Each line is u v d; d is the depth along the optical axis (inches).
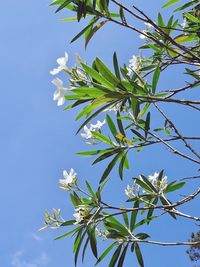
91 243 51.6
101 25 44.7
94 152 51.0
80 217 51.8
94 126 53.6
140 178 55.4
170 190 55.1
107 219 53.2
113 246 52.7
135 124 48.6
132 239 52.4
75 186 53.3
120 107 47.8
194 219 47.9
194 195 47.8
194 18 51.3
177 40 51.5
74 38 45.1
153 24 41.4
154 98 42.4
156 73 44.3
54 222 53.7
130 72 53.2
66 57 45.0
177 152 46.6
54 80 44.1
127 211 50.6
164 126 52.8
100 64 42.8
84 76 44.7
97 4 44.6
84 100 44.3
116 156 50.5
